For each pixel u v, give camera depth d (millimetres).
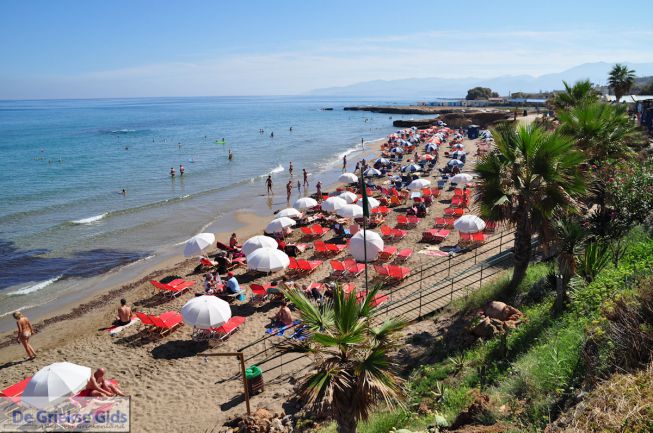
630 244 11422
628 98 38344
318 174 44062
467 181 29422
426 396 8484
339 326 6434
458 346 10180
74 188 37625
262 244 18281
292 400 10148
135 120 134125
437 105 161000
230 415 10023
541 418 6078
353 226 22516
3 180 41031
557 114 16625
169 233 25875
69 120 136375
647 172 13508
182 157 55531
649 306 6168
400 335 6703
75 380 9539
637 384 5047
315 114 156250
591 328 7203
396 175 38469
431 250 19688
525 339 9039
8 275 19969
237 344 13477
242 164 50312
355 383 6215
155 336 14273
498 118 79812
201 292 17516
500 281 12953
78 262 21500
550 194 11242
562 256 10094
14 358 13547
